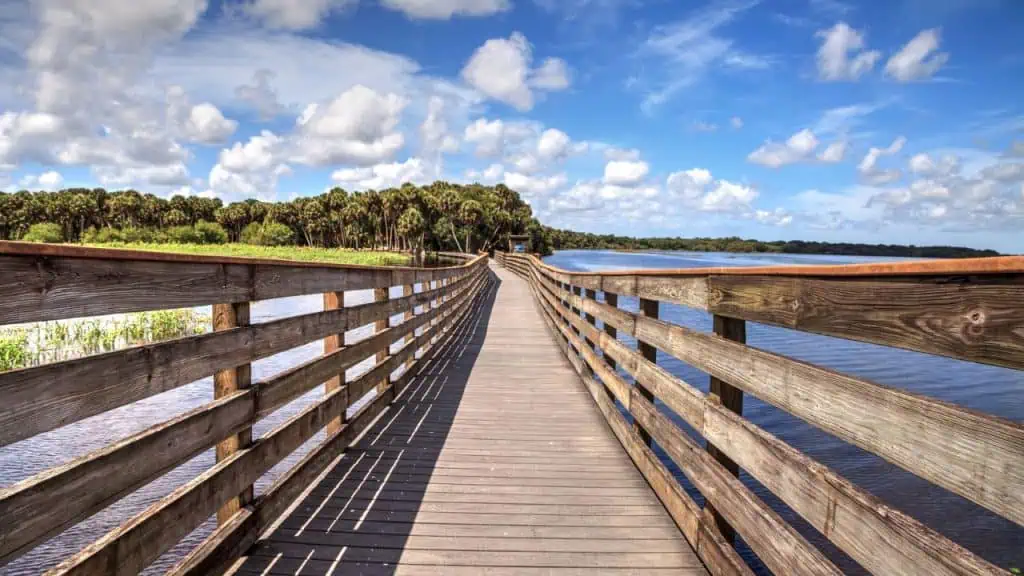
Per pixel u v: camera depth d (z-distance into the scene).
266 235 103.69
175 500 1.94
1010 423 1.03
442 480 3.57
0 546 1.28
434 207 86.12
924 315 1.29
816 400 1.67
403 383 5.99
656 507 3.22
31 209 102.75
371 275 4.59
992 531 4.43
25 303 1.39
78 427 5.65
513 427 4.71
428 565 2.57
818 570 1.61
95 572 1.55
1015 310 1.05
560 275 9.03
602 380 5.13
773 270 1.95
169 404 6.50
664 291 3.25
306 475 3.26
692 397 2.71
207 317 13.35
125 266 1.72
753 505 2.04
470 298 14.73
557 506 3.21
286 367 8.68
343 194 110.62
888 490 5.18
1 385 1.31
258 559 2.59
